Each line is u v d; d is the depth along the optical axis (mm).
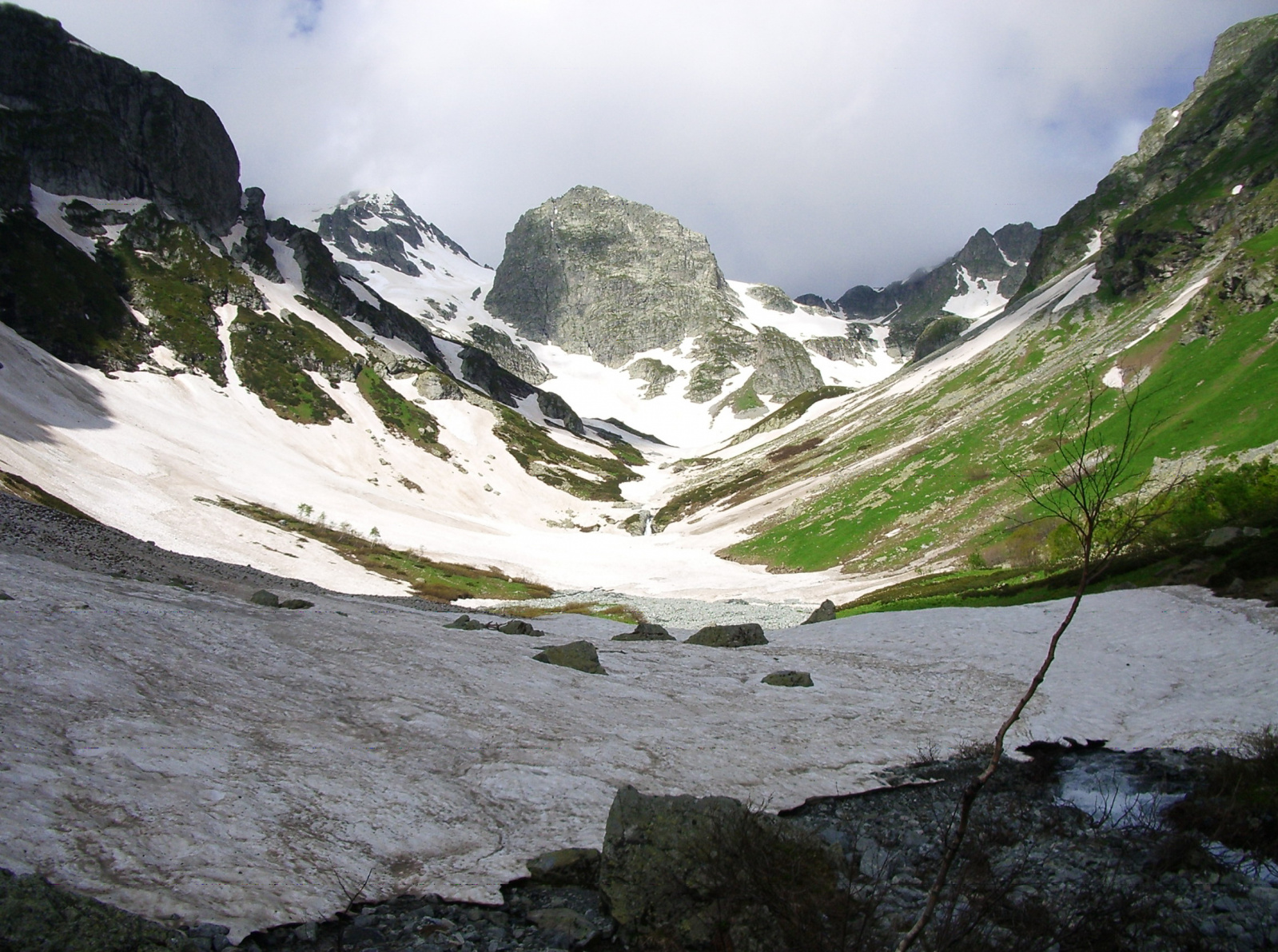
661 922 10641
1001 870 13836
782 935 9953
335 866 11523
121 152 178750
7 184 146750
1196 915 12164
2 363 107312
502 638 34344
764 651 37250
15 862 9297
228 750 14398
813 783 18609
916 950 9727
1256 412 72375
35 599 21109
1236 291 93750
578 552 126438
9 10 167875
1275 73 186000
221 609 28000
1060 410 102750
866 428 164375
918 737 22953
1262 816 15320
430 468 164500
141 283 158750
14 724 13008
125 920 8469
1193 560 43594
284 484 119812
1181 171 193750
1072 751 21953
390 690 20953
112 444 103188
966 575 71375
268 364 165750
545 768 16609
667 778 17375
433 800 14289
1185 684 27250
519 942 10547
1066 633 36312
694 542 131375
